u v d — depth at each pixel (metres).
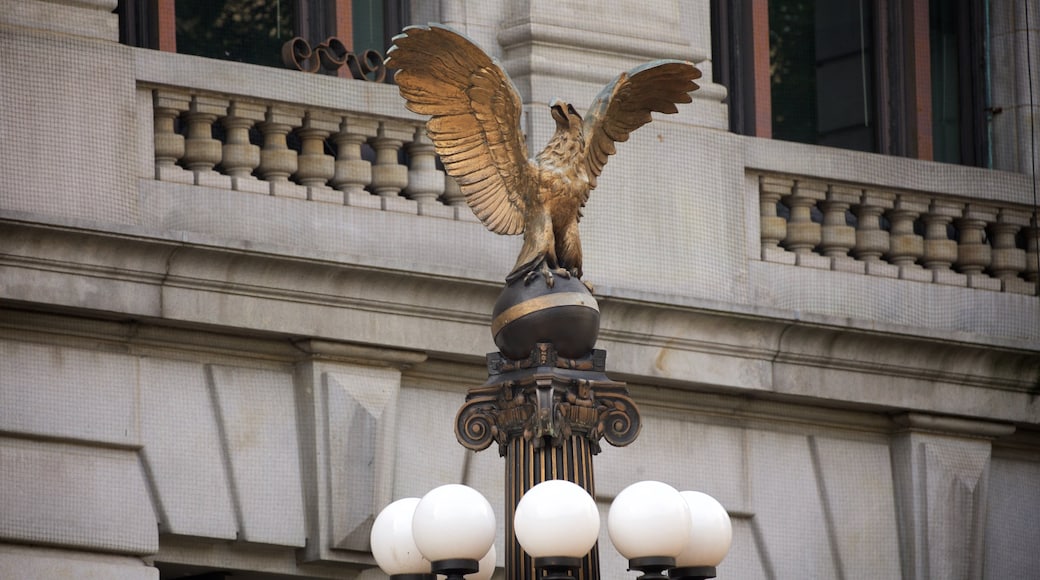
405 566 26.98
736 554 39.88
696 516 26.70
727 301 39.28
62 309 34.19
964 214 42.88
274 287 35.53
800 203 41.41
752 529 40.09
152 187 35.53
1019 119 44.31
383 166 37.66
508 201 27.75
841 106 43.44
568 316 26.83
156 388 35.25
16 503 33.88
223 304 35.19
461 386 37.81
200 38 37.81
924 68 44.19
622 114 28.33
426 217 37.69
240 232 36.06
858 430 41.41
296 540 35.97
